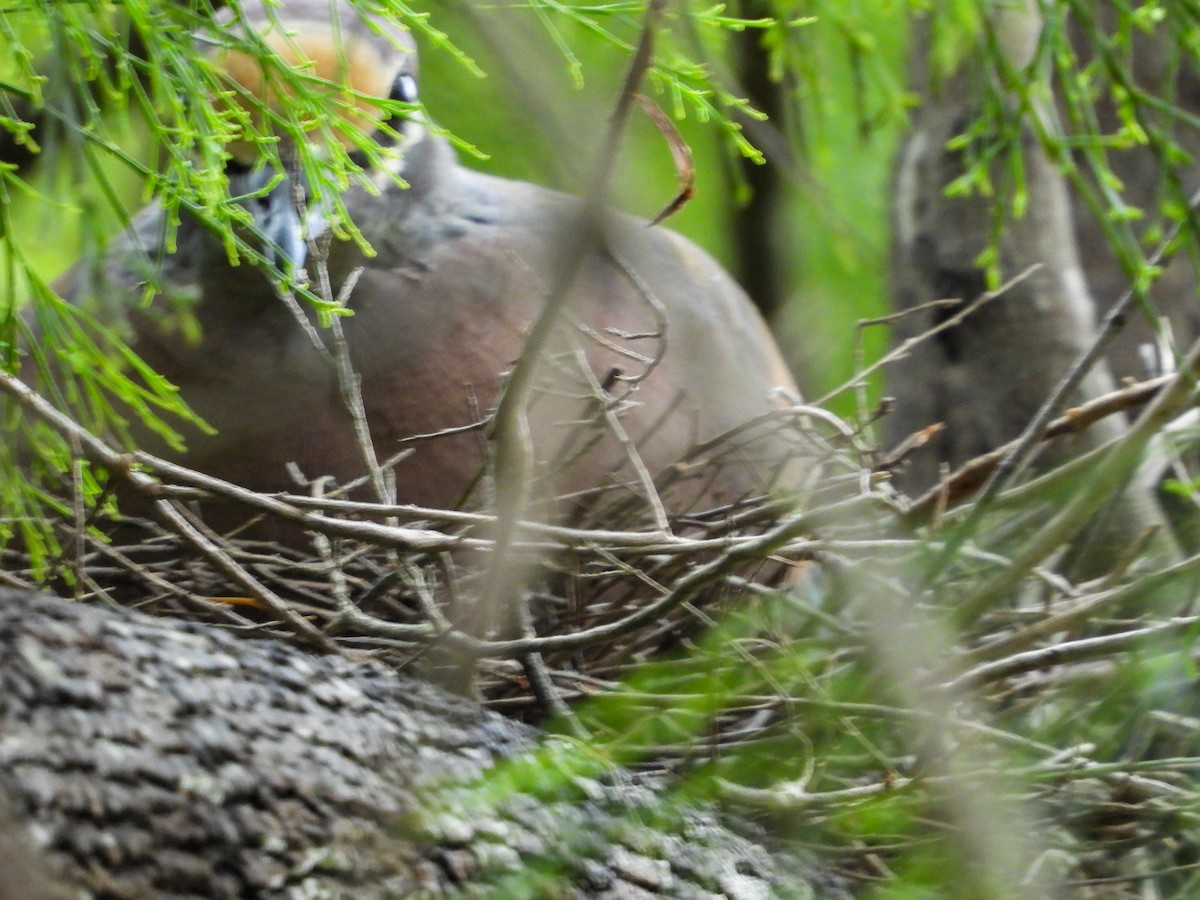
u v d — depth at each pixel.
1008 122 8.50
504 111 10.17
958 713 5.74
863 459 6.17
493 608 5.17
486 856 4.39
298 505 5.43
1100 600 5.48
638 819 4.89
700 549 5.38
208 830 3.87
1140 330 9.68
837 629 5.96
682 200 4.40
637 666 5.77
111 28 5.52
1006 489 6.51
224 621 5.62
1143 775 6.25
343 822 4.13
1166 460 7.54
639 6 5.49
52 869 3.54
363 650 5.76
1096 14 9.92
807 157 10.70
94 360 5.86
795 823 5.55
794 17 9.54
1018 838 5.64
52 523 5.91
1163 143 7.09
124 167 10.01
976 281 9.39
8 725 3.69
